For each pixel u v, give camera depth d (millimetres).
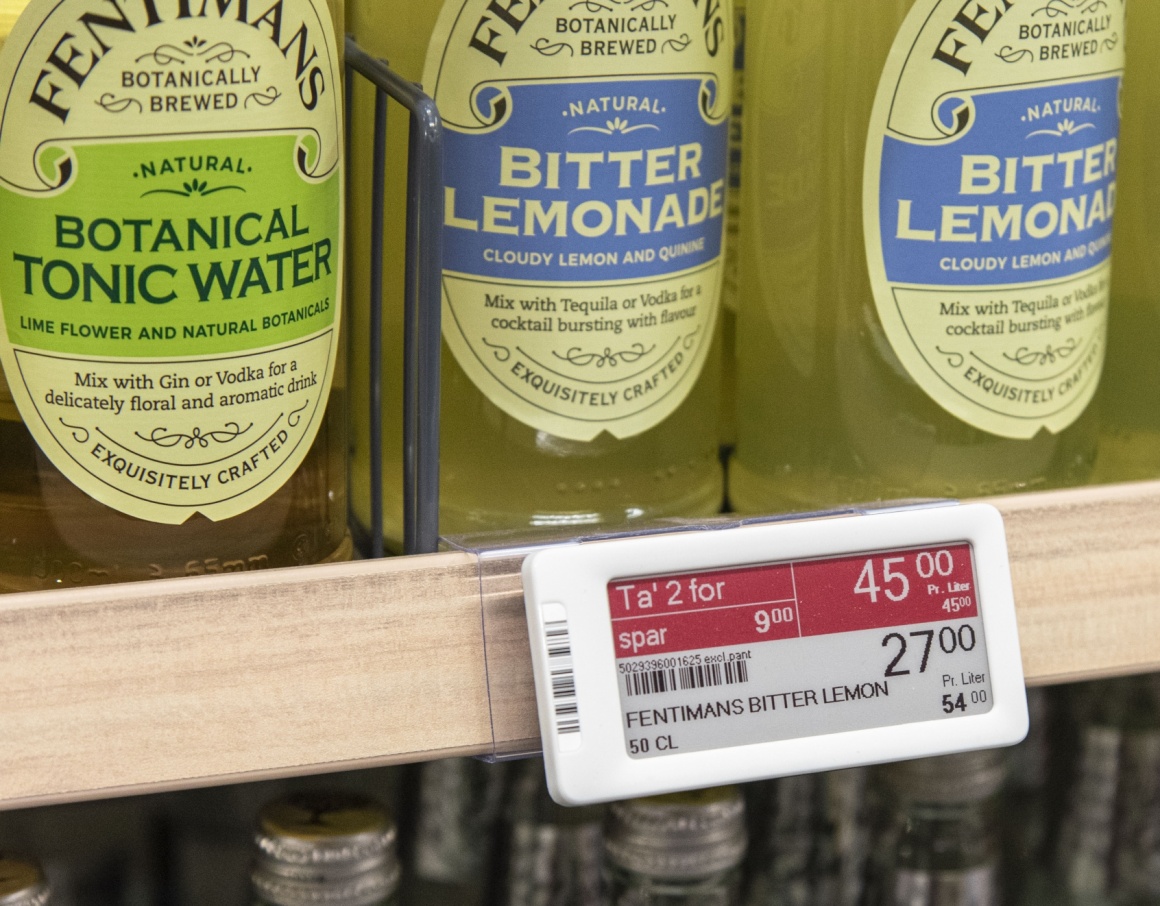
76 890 771
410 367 506
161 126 420
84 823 778
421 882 770
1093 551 508
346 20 598
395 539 597
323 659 429
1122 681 844
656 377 565
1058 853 844
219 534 468
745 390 654
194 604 417
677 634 459
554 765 440
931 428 577
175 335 438
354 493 628
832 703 473
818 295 602
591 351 550
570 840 744
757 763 462
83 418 443
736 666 465
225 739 419
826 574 478
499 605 447
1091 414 620
